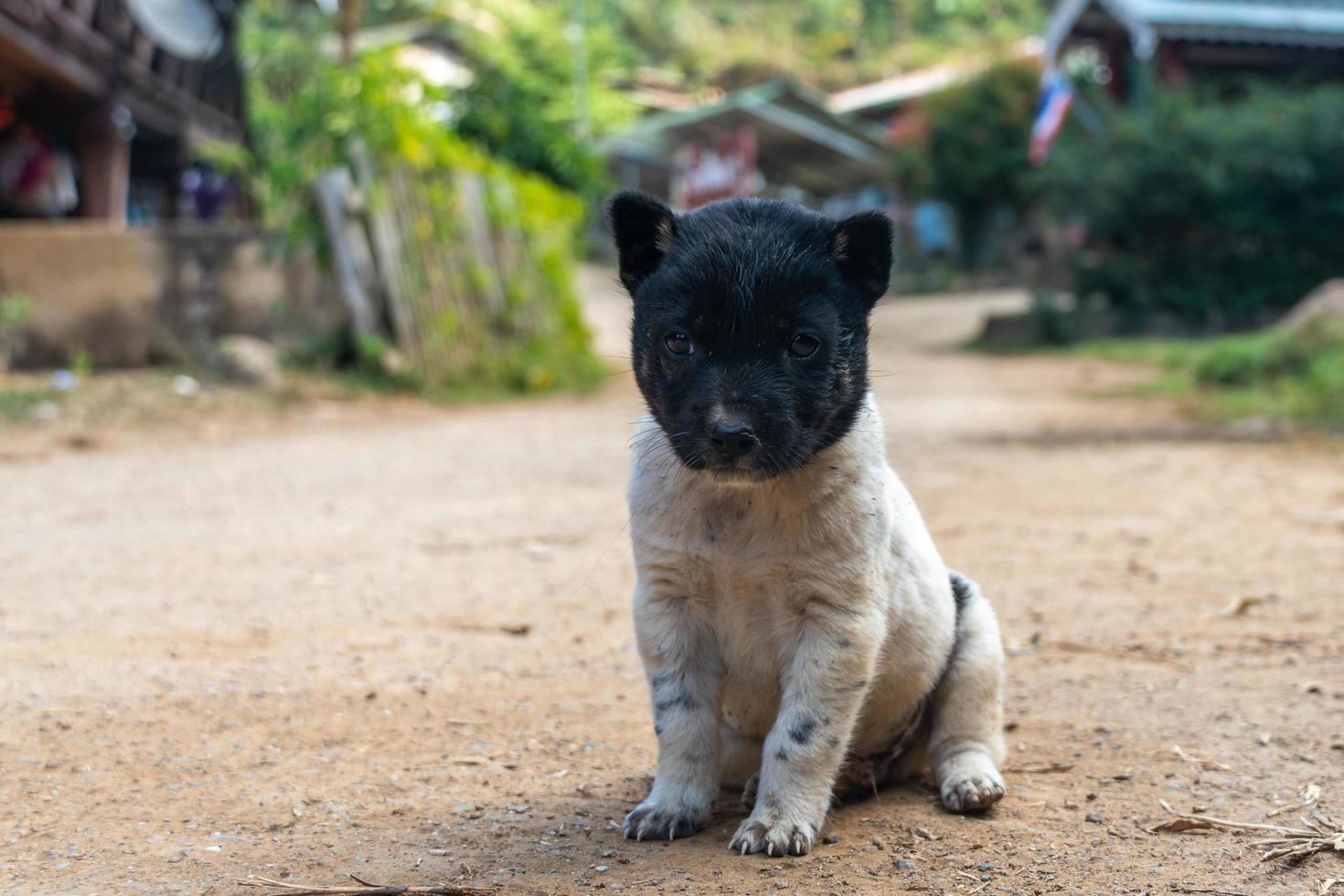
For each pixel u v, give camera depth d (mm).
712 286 817
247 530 1676
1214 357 3420
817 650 828
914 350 5629
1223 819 845
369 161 3145
